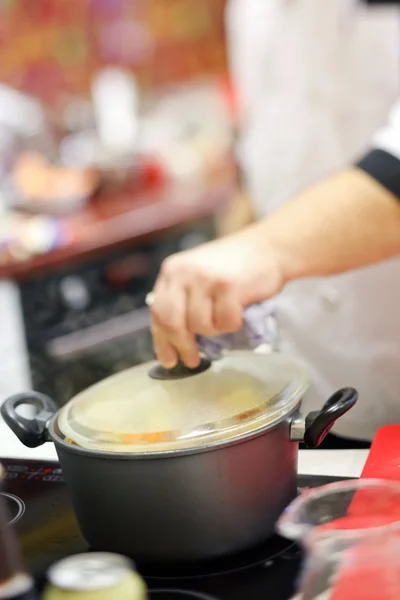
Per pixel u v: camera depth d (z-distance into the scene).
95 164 3.33
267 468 0.83
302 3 1.94
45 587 0.80
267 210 2.11
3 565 0.69
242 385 0.89
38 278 2.54
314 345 1.71
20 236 2.71
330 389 1.67
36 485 1.03
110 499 0.81
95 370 2.67
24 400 0.98
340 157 1.92
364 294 1.65
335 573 0.69
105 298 2.72
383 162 1.21
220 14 4.14
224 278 1.06
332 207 1.22
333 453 1.10
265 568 0.81
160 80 4.13
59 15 3.87
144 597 0.68
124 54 4.05
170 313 1.02
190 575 0.81
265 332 1.17
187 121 3.83
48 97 3.92
